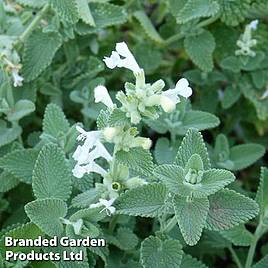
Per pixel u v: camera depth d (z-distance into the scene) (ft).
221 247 1.71
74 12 1.61
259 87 1.98
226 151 1.79
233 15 1.89
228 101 2.00
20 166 1.51
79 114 1.96
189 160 1.25
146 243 1.35
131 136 1.25
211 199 1.30
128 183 1.35
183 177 1.25
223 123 2.13
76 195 1.49
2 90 1.65
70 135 1.52
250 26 1.91
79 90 1.88
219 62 2.08
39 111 1.96
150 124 1.69
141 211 1.30
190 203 1.25
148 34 1.99
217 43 2.05
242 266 1.75
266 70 2.00
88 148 1.26
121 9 1.81
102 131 1.27
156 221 1.65
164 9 2.15
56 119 1.56
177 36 1.99
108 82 2.08
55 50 1.74
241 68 1.95
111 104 1.27
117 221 1.50
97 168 1.35
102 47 2.06
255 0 1.92
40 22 1.78
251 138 2.15
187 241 1.22
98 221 1.47
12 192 1.69
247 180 2.10
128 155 1.26
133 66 1.25
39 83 1.85
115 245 1.51
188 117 1.70
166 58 2.21
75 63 1.91
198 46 1.90
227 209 1.30
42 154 1.40
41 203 1.33
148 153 1.26
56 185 1.40
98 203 1.32
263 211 1.49
